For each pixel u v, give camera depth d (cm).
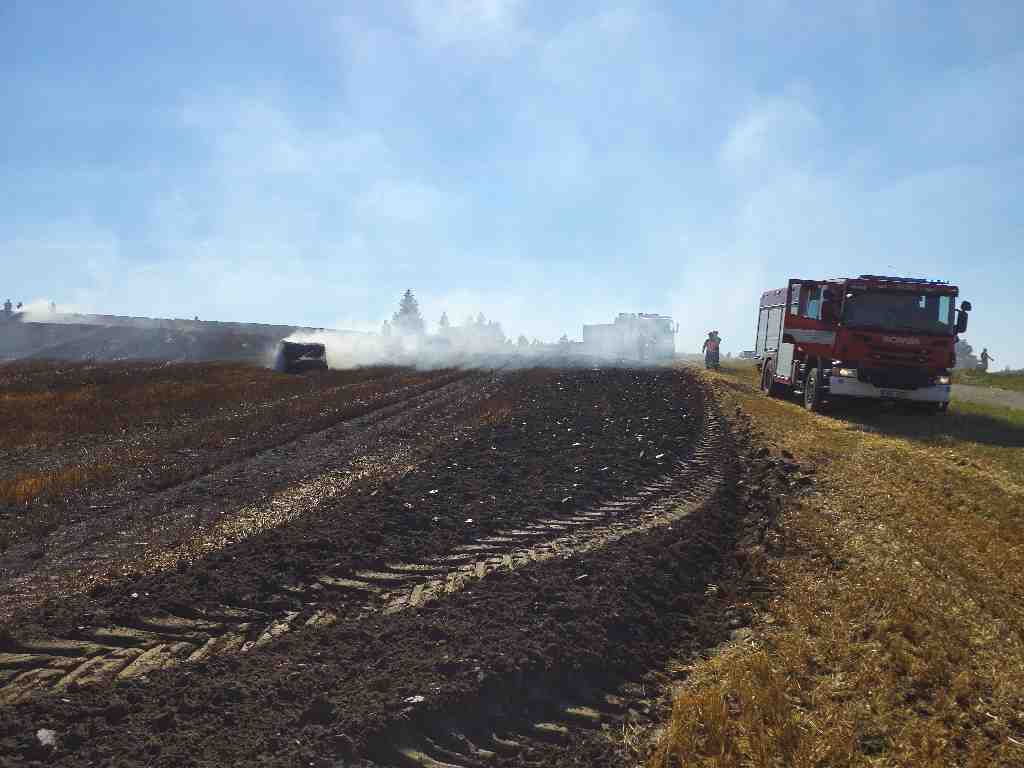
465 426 1902
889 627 665
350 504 1078
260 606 706
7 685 536
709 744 475
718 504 1122
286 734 457
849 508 1110
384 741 455
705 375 3447
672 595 763
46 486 1260
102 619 662
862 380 2097
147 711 489
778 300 2728
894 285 2102
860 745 484
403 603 717
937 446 1652
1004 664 607
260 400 2752
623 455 1493
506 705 520
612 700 552
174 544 909
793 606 730
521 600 700
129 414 2333
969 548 933
